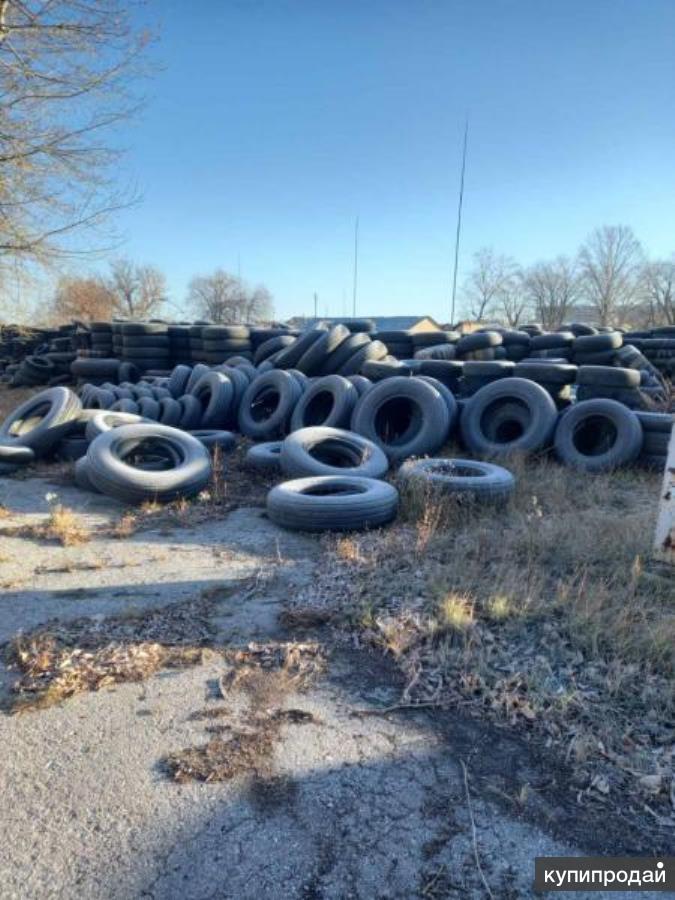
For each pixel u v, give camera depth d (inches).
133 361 613.3
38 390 696.4
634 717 104.2
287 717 104.3
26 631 132.3
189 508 235.3
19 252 490.9
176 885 71.8
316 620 139.1
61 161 474.6
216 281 2546.8
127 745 96.2
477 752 96.7
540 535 186.7
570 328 719.7
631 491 260.8
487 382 360.5
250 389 376.5
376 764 93.1
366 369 375.9
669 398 357.4
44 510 233.1
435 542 186.7
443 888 72.4
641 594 149.3
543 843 79.2
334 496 207.3
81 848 76.7
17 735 98.1
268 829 80.2
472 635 129.0
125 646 126.3
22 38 427.5
